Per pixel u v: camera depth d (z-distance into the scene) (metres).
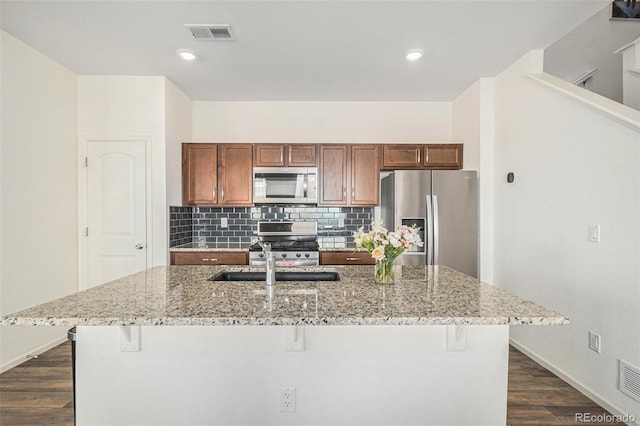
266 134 4.14
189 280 1.91
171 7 2.20
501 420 1.61
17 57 2.65
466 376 1.61
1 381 2.42
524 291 2.92
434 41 2.65
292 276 2.19
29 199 2.79
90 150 3.37
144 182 3.38
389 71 3.24
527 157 2.88
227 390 1.60
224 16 2.30
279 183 3.80
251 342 1.59
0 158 2.53
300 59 2.97
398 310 1.35
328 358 1.60
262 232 4.04
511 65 3.09
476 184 3.44
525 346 2.94
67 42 2.68
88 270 3.39
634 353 1.93
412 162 3.85
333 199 3.85
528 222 2.87
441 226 3.40
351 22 2.38
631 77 2.51
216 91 3.80
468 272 3.40
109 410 1.60
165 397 1.59
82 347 1.59
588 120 2.25
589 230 2.24
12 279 2.63
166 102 3.39
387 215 3.73
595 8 2.21
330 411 1.60
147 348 1.59
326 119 4.14
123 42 2.67
